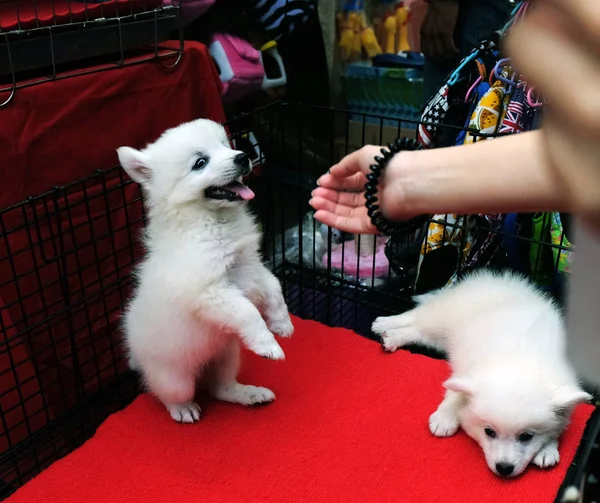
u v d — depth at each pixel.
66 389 1.79
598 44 0.35
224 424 1.59
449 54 2.37
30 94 1.52
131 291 1.82
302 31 2.71
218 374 1.66
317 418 1.60
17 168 1.53
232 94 2.45
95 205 1.74
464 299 1.83
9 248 1.44
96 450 1.51
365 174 1.13
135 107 1.79
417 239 2.19
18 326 1.60
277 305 1.62
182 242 1.47
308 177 2.83
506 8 2.19
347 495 1.36
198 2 2.12
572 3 0.35
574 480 1.39
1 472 1.55
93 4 1.78
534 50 0.37
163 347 1.50
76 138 1.65
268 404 1.65
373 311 2.27
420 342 1.91
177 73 1.91
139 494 1.38
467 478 1.40
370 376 1.75
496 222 1.92
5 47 1.49
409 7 3.14
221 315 1.44
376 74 3.07
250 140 2.45
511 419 1.38
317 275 2.36
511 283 1.85
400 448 1.49
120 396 1.87
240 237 1.51
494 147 0.78
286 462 1.46
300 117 2.39
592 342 0.43
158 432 1.57
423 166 0.88
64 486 1.41
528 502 1.33
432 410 1.61
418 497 1.35
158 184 1.48
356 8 3.15
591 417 1.57
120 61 1.77
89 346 1.83
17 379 1.51
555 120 0.39
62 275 1.68
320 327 1.98
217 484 1.40
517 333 1.60
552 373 1.46
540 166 0.62
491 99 1.79
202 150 1.47
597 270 0.40
